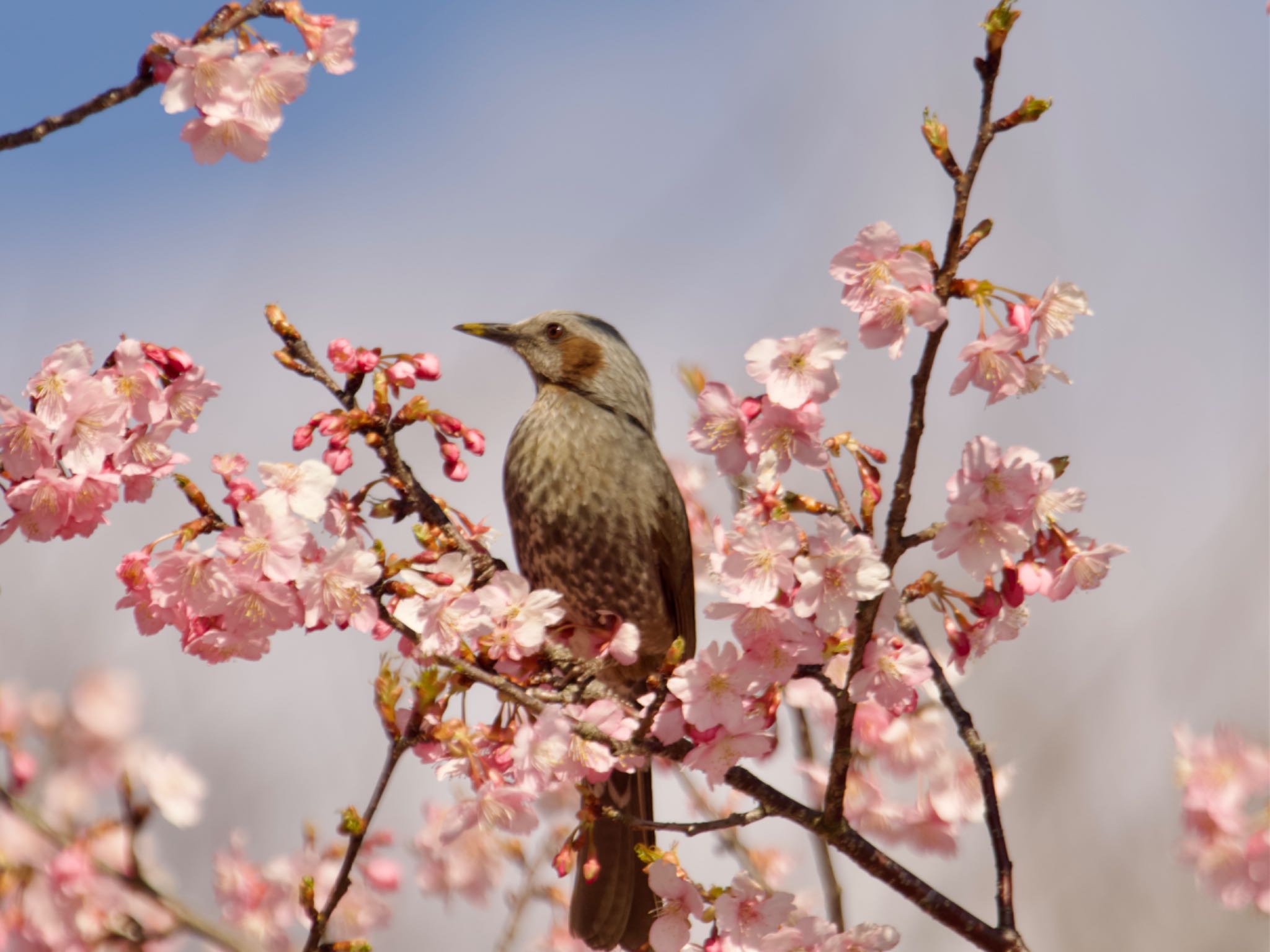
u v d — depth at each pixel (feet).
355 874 35.04
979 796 32.45
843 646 23.24
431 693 23.27
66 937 30.17
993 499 21.63
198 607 22.95
